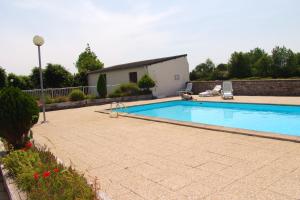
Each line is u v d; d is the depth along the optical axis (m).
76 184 3.43
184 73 23.58
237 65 42.28
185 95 17.47
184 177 4.26
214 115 13.05
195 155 5.38
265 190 3.61
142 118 10.55
